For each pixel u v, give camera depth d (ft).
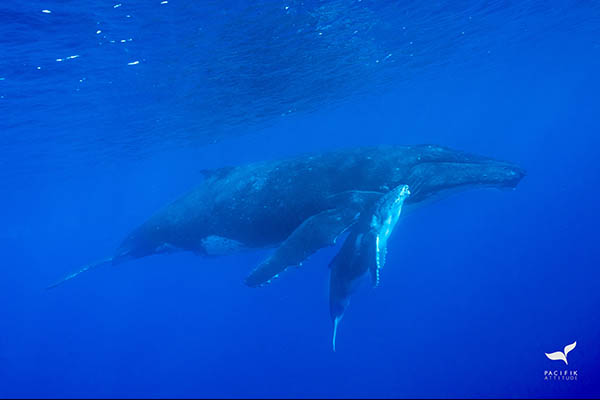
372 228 20.83
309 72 69.56
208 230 35.37
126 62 45.29
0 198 136.46
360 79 90.17
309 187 30.09
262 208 31.42
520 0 63.41
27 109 54.65
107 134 78.64
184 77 54.95
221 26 41.52
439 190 27.96
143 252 44.42
